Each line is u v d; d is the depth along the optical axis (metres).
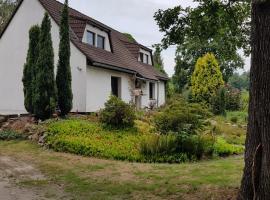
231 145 16.23
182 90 51.59
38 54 18.22
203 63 38.38
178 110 13.90
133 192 8.67
